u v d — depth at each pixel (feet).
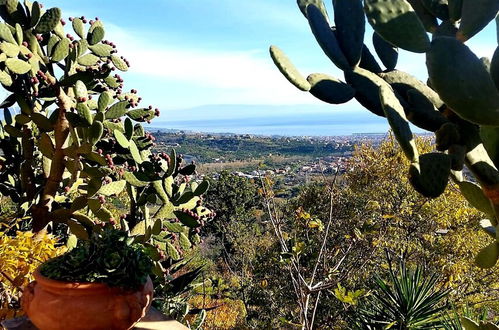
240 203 64.90
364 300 16.20
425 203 34.27
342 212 23.56
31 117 10.66
